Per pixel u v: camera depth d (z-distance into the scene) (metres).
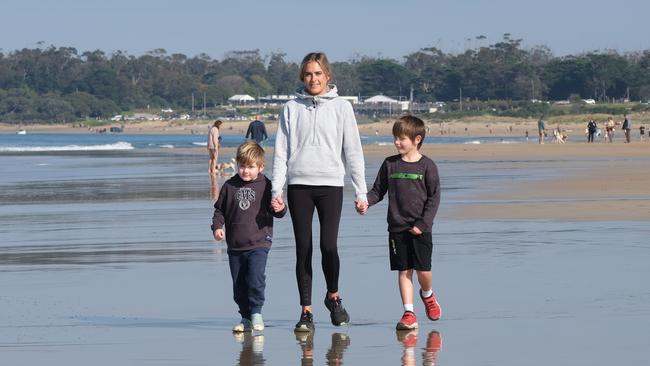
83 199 32.88
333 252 12.28
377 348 10.53
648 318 11.70
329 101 12.62
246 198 12.19
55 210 28.67
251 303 11.81
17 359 10.09
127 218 25.86
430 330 11.41
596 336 10.73
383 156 70.81
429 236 12.06
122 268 16.66
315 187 12.40
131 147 112.50
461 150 79.44
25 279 15.64
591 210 25.42
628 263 16.17
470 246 18.66
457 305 12.85
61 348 10.66
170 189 37.62
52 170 54.94
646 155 66.06
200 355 10.30
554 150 76.88
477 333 11.12
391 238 12.19
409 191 12.17
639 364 9.42
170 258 17.80
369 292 14.12
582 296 13.24
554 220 23.27
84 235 21.81
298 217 12.41
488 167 51.62
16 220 25.66
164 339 11.20
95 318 12.50
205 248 19.17
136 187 39.06
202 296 14.08
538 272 15.40
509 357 9.85
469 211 25.83
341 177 12.57
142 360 10.04
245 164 12.23
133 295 14.18
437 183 12.20
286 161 12.57
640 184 35.28
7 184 41.81
